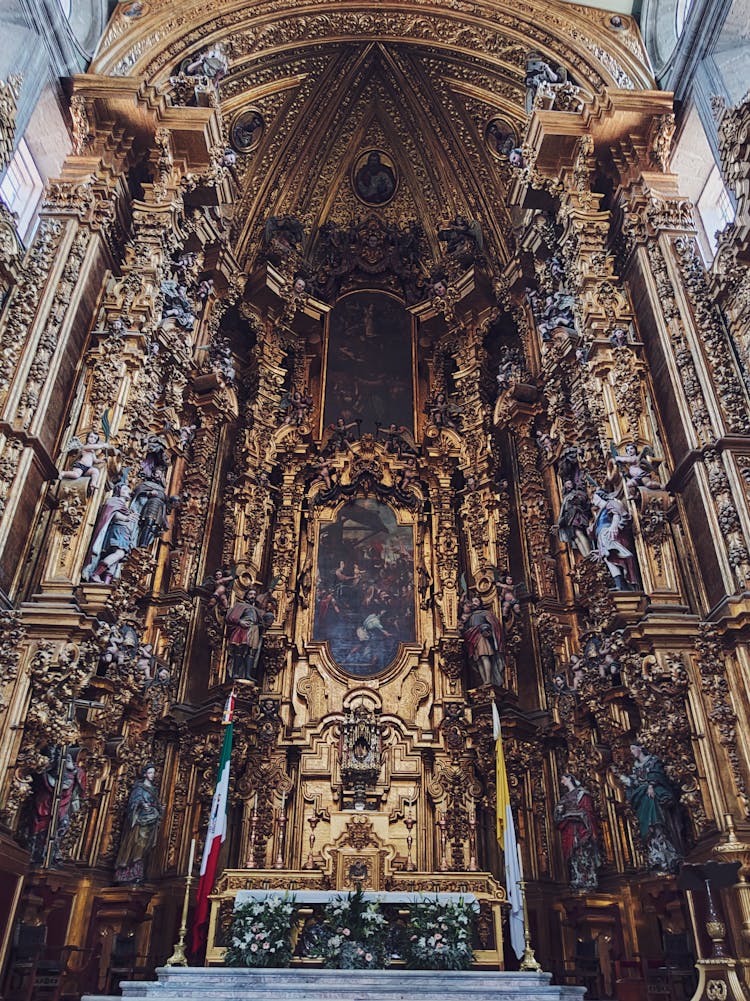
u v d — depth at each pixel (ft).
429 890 35.60
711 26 43.39
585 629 43.42
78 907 34.68
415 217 66.44
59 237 40.40
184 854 40.45
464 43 57.00
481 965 32.14
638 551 35.81
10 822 28.81
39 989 28.99
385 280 66.49
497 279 59.41
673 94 46.83
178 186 46.44
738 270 37.06
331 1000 23.71
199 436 51.13
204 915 31.89
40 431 34.94
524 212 54.60
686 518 36.06
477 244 61.46
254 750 45.37
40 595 32.12
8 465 33.27
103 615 33.63
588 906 37.78
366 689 49.14
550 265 50.39
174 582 46.34
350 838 42.80
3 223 36.09
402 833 44.24
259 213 62.44
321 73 60.49
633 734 36.32
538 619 46.50
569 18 53.26
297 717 48.19
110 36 49.83
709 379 36.86
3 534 32.14
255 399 56.49
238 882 35.14
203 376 52.03
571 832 39.47
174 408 46.21
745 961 25.08
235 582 48.98
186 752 42.96
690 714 31.22
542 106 48.83
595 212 45.80
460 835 43.47
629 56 51.16
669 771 31.45
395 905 31.91
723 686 31.32
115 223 44.60
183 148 46.83
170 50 50.29
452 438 57.67
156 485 41.78
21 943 28.76
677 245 41.98
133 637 38.32
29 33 41.09
